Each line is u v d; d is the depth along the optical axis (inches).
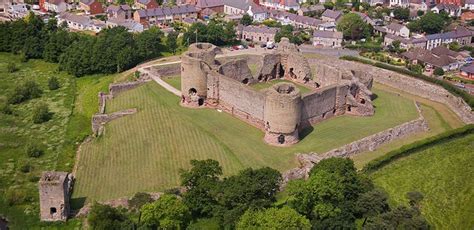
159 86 7795.3
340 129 6486.2
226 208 4736.7
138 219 4800.7
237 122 6599.4
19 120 7386.8
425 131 6835.6
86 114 7534.5
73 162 6092.5
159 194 5113.2
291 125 5974.4
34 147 6314.0
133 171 5674.2
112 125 6747.1
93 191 5364.2
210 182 4869.6
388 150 6225.4
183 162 5743.1
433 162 5999.0
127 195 5201.8
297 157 5762.8
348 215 4717.0
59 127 7130.9
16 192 5349.4
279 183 5036.9
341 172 5012.3
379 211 4788.4
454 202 5265.8
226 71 7337.6
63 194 4840.1
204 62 6870.1
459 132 6574.8
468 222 4965.6
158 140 6210.6
